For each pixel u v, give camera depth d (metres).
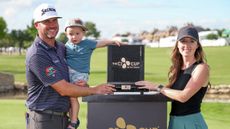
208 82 4.53
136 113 4.33
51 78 4.44
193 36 4.43
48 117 4.55
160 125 4.35
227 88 25.69
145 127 4.35
